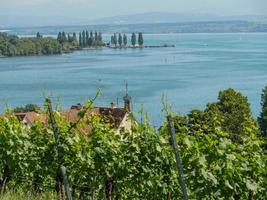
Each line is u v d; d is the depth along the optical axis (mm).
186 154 15086
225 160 14664
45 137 17328
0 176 17844
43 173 17469
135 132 16719
